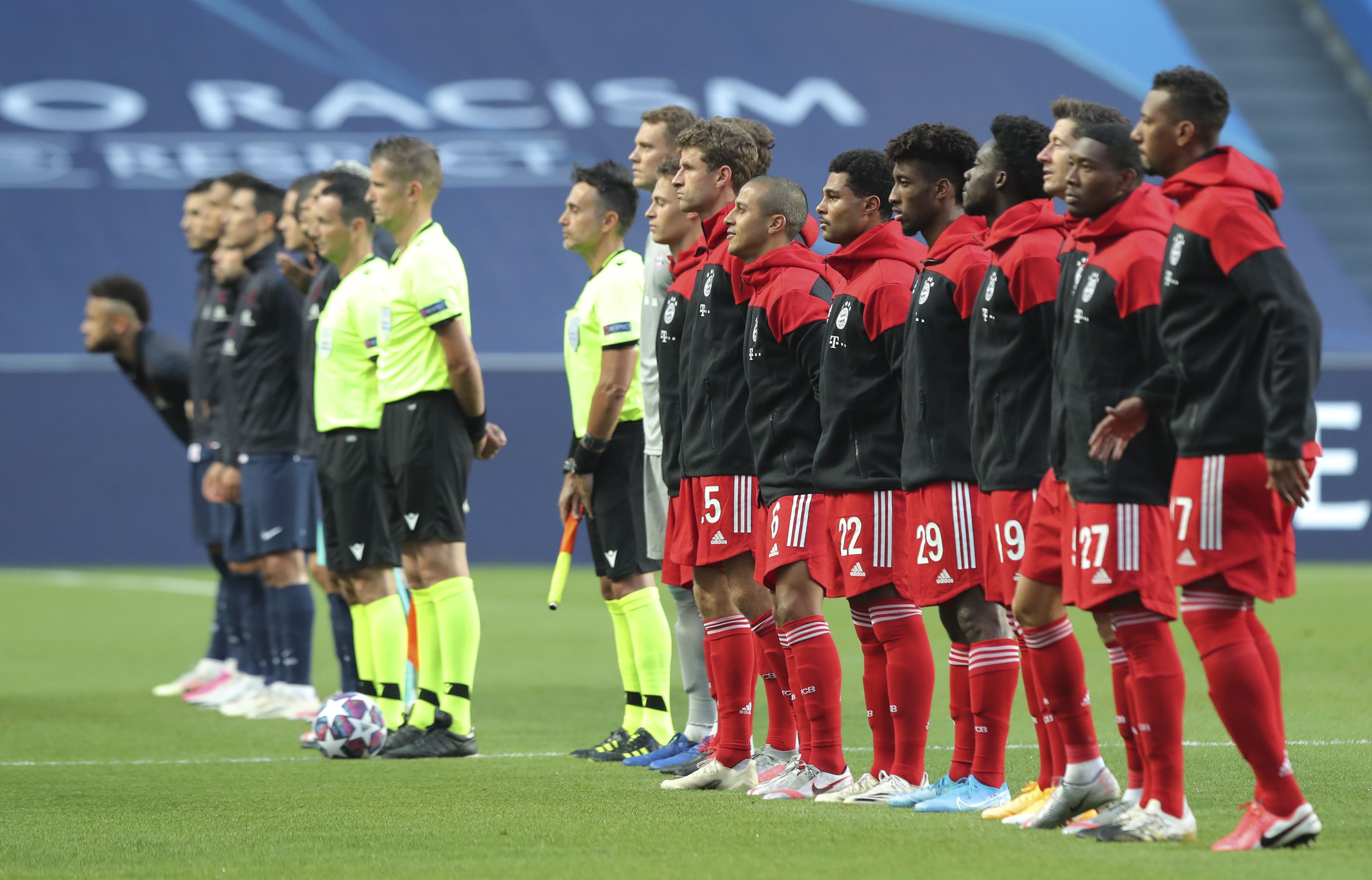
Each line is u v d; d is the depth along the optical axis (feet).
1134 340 49.85
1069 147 51.88
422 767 73.77
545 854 49.83
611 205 78.84
